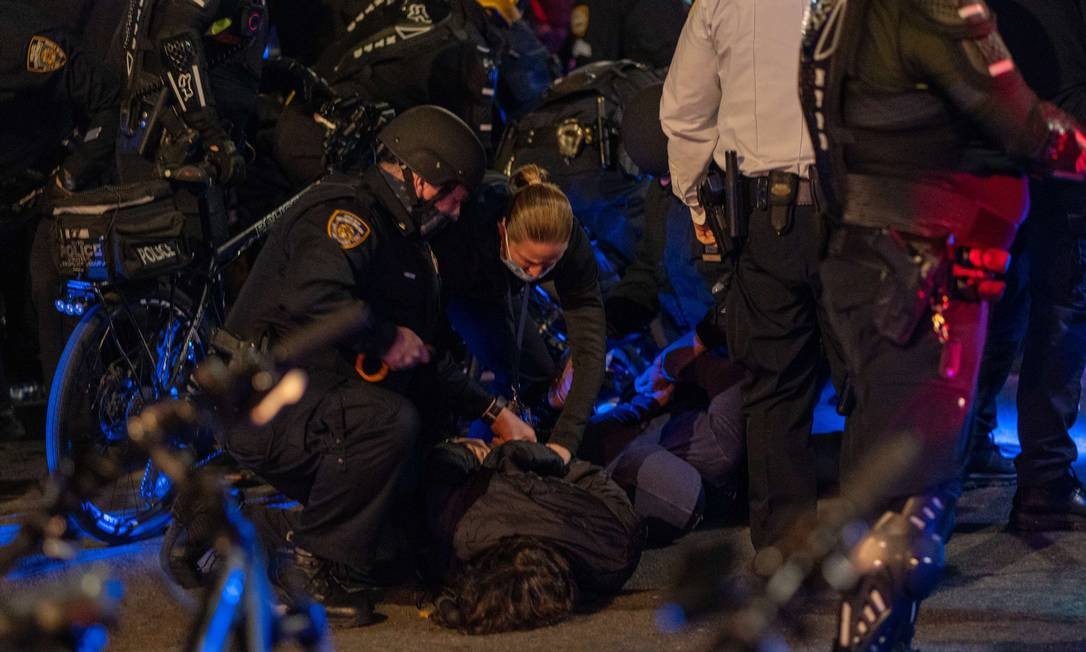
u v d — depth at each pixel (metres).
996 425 9.23
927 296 4.82
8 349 11.05
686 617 2.89
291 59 9.31
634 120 8.09
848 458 5.24
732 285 6.24
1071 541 7.23
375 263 6.18
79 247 7.82
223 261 8.18
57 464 7.60
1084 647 5.59
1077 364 7.31
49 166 9.29
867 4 4.86
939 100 4.81
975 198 4.88
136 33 8.16
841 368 5.90
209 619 2.84
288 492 6.29
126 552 7.64
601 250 9.30
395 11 9.74
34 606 2.34
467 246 6.81
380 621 6.33
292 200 8.55
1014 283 7.84
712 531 7.75
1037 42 6.80
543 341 8.27
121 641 6.09
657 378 7.93
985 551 7.12
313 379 6.15
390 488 6.16
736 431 7.68
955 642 5.69
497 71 9.91
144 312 8.00
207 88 7.94
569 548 6.31
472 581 6.12
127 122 8.16
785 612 5.32
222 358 6.28
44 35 8.34
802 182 5.79
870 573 4.14
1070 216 7.09
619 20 11.02
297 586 5.62
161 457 2.89
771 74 5.80
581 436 6.93
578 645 5.85
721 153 6.09
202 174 7.79
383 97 9.77
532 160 9.24
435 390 6.82
